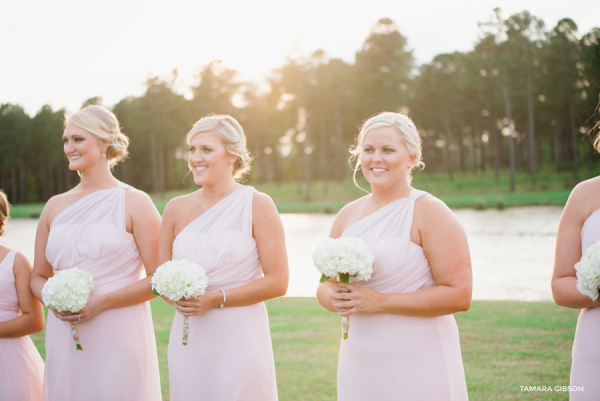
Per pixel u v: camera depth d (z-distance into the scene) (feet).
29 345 10.96
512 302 25.99
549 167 197.67
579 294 7.73
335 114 197.26
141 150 244.83
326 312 24.63
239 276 9.80
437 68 206.39
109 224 10.53
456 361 8.71
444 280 8.35
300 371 16.15
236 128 10.37
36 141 241.96
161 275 8.86
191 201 10.38
